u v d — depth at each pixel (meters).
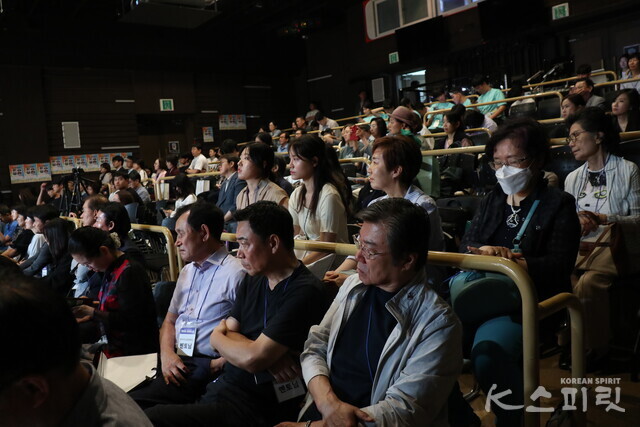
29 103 11.31
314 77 14.16
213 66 13.52
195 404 1.64
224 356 1.67
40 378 0.73
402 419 1.25
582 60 9.36
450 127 4.74
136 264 2.37
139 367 2.00
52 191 8.73
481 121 5.27
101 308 2.34
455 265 1.50
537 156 1.90
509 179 1.90
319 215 2.59
